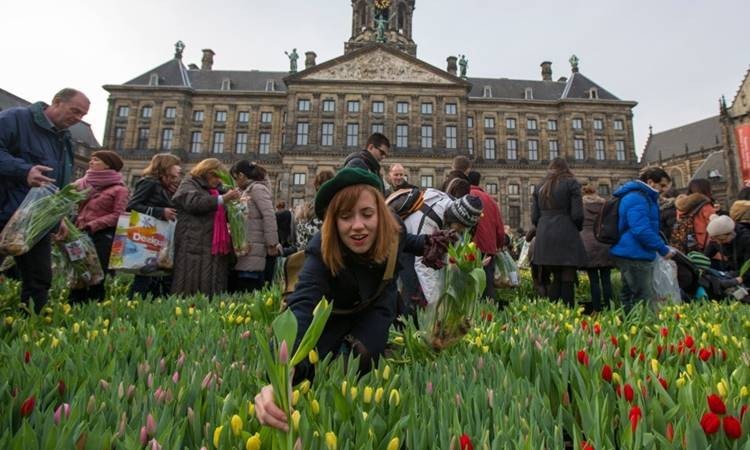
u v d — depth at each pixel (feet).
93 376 8.24
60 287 22.13
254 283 28.32
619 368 9.27
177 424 6.45
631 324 14.67
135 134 197.16
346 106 190.80
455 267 10.77
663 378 8.09
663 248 22.53
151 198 25.64
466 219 16.92
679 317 15.55
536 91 221.66
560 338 11.77
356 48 205.87
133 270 23.49
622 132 207.10
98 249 24.80
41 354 9.61
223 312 15.92
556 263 25.82
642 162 257.96
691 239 30.22
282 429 5.20
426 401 7.34
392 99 191.11
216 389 8.00
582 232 30.30
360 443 6.00
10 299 16.89
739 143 169.89
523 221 196.85
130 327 12.48
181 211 24.39
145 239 23.93
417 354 10.62
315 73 192.24
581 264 25.85
